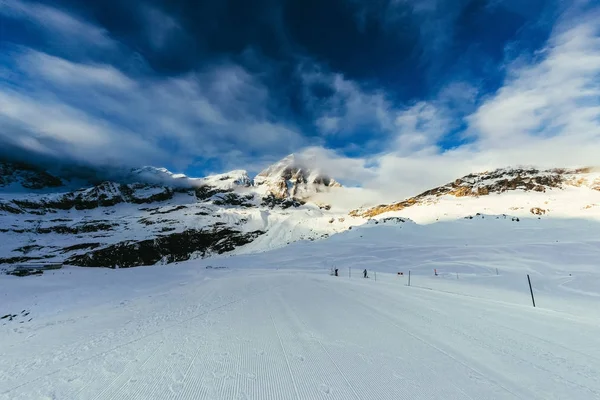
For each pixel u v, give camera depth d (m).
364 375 5.92
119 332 10.72
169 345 8.38
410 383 5.55
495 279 36.69
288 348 7.61
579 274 35.38
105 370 6.82
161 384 5.87
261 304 14.55
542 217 120.38
